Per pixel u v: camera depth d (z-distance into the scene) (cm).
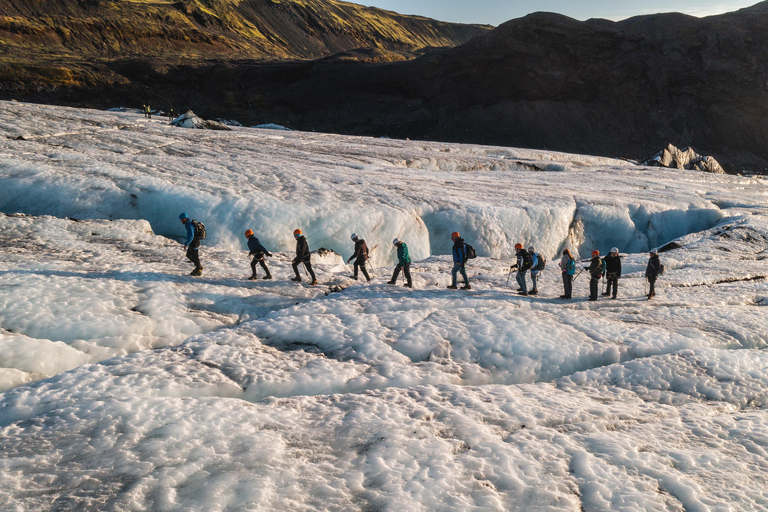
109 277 1205
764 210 2733
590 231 2483
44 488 512
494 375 881
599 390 818
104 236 1606
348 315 1081
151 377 772
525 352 940
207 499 505
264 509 492
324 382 802
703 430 676
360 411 698
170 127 4134
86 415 654
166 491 514
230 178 2341
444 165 3709
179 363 833
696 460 597
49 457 565
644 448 626
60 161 2345
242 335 965
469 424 668
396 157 3628
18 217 1647
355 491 526
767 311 1221
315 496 516
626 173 4103
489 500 516
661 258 1867
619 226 2498
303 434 636
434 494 523
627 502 516
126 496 504
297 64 11488
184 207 1909
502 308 1178
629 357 952
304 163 3052
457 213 2186
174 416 657
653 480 556
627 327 1071
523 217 2283
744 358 912
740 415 727
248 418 665
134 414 658
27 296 1014
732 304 1335
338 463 576
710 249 2000
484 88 10388
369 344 941
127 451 580
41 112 3944
